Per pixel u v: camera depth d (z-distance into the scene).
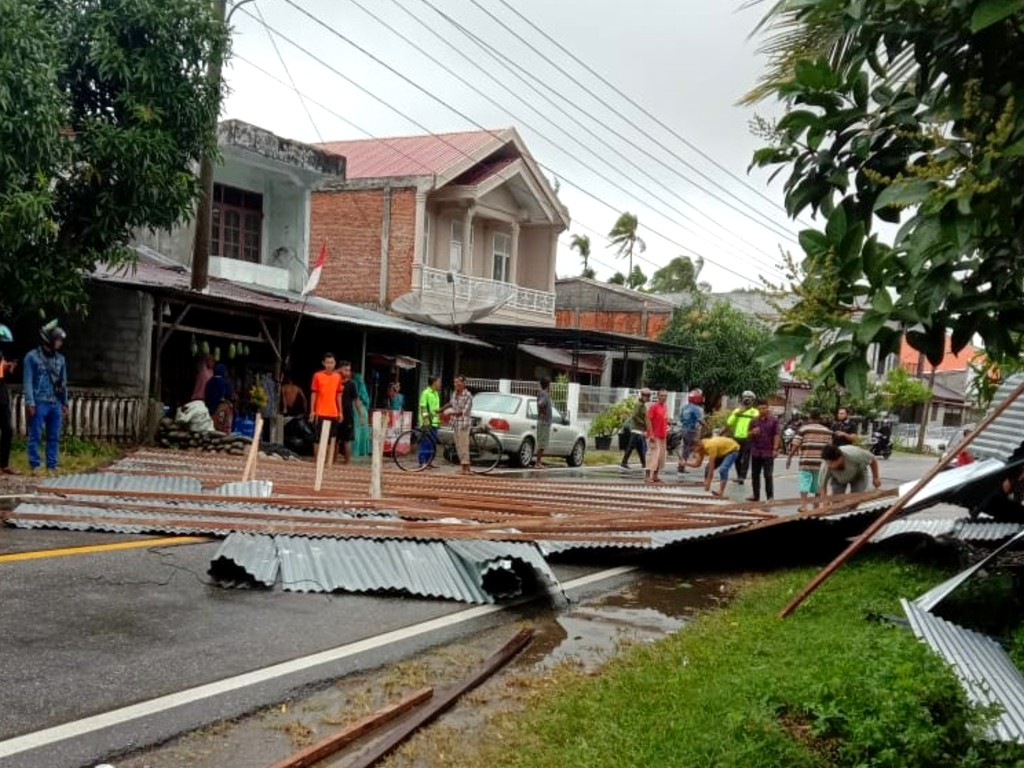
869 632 5.27
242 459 12.79
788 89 3.77
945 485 7.18
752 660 5.29
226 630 5.41
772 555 9.50
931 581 7.95
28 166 10.48
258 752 3.86
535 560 7.04
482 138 27.59
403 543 7.37
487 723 4.32
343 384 14.88
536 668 5.28
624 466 20.30
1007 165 3.17
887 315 3.23
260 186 21.81
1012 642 5.71
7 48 9.92
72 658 4.69
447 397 25.03
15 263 11.20
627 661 5.41
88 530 7.61
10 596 5.66
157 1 12.11
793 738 3.71
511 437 18.59
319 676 4.80
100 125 11.97
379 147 28.42
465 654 5.43
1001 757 3.67
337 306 21.09
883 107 3.73
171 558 6.99
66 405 11.70
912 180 3.22
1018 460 7.27
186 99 12.52
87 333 14.68
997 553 6.41
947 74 3.48
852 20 3.54
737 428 17.06
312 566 6.74
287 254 22.09
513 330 24.77
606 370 33.28
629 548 8.55
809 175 3.90
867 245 3.30
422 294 24.20
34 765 3.53
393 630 5.75
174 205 12.66
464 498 9.96
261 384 16.61
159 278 15.80
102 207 12.11
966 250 3.25
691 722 4.10
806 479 12.17
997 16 2.80
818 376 3.44
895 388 39.62
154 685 4.44
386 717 4.29
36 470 10.42
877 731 3.58
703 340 32.84
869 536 6.64
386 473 12.52
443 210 26.42
